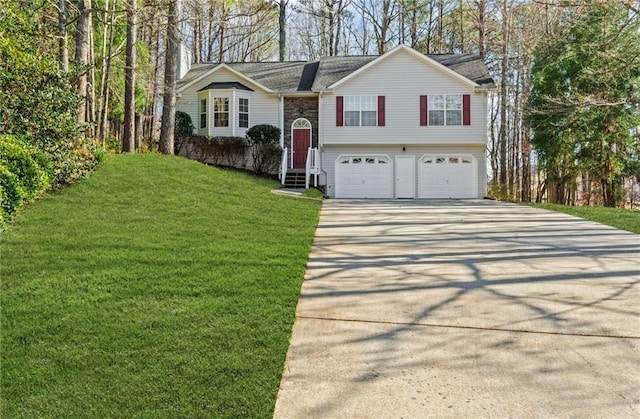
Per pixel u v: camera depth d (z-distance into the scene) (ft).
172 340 11.38
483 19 77.77
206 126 63.77
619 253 22.53
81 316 12.64
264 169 62.08
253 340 11.60
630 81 54.80
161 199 32.42
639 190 64.85
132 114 51.93
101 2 51.90
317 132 64.39
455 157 59.72
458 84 58.65
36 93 29.94
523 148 80.64
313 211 36.42
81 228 23.31
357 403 9.05
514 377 10.11
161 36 74.69
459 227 30.94
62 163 31.58
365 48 107.34
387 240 25.98
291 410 8.79
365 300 15.26
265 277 17.01
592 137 58.75
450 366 10.64
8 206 22.98
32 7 35.91
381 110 59.41
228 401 8.93
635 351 11.41
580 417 8.60
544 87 61.52
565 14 61.31
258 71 70.28
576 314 13.98
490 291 16.30
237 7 84.89
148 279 16.05
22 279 15.58
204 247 21.16
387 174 60.34
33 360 10.21
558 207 44.60
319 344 11.78
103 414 8.38
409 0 94.32
